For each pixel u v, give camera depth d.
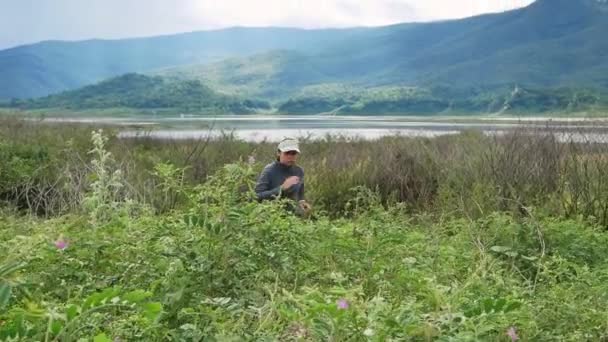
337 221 6.99
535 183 8.66
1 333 2.87
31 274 4.18
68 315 2.94
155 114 170.62
